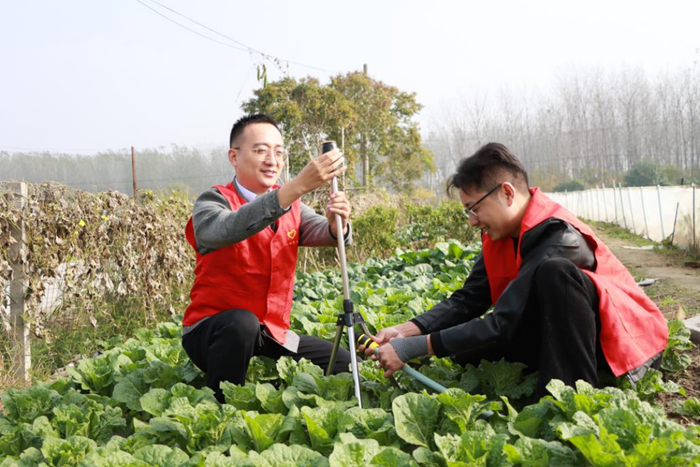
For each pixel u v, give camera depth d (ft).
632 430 6.62
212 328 9.76
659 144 164.55
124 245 19.31
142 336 16.02
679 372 11.07
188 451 7.89
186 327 10.40
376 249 34.88
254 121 10.39
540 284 8.38
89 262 18.03
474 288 10.68
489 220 9.32
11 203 15.47
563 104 187.11
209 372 9.67
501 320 8.60
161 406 8.98
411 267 24.41
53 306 17.63
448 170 176.14
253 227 8.78
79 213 17.49
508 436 7.25
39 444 8.49
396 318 14.75
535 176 188.14
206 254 9.91
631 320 8.73
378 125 84.74
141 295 20.22
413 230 40.68
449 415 7.62
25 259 15.48
